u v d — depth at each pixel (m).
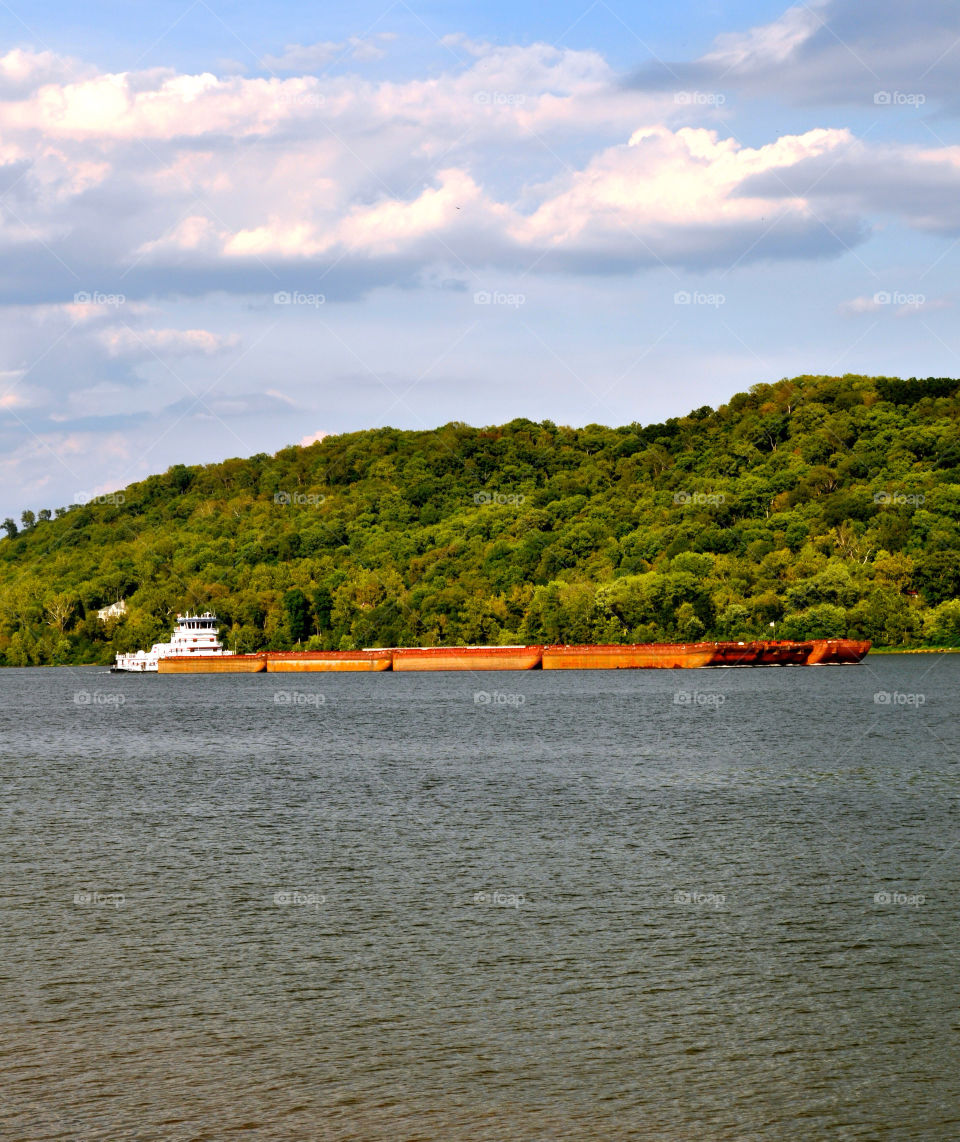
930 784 91.44
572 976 45.66
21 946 50.19
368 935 51.12
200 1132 34.22
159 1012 42.59
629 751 116.62
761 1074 37.41
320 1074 37.66
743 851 66.44
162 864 65.56
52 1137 33.91
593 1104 35.72
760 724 140.62
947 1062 38.00
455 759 112.75
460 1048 39.41
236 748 128.50
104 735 148.38
